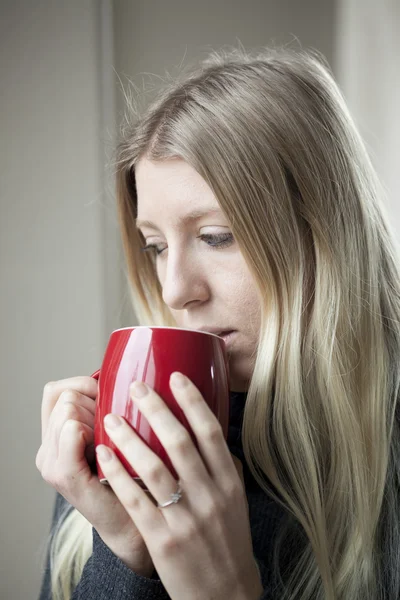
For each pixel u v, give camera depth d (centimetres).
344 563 82
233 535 64
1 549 134
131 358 65
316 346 87
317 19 173
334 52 174
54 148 137
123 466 63
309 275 89
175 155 80
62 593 94
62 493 72
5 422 135
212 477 64
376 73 175
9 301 135
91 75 139
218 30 162
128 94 150
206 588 63
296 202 88
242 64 93
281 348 85
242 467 88
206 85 87
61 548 97
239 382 88
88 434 72
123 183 100
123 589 69
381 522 86
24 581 135
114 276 147
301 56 103
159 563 63
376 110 175
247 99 86
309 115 91
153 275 110
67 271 138
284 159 86
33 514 136
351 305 91
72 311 138
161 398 63
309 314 89
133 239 106
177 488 62
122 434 62
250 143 83
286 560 85
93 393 79
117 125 146
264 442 84
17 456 135
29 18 136
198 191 80
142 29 154
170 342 65
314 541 81
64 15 138
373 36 176
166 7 156
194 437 63
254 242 82
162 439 61
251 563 67
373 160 156
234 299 83
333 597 78
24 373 136
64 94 138
